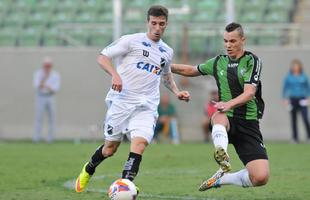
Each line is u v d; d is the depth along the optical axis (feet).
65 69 269.23
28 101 270.46
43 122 266.16
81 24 288.51
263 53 264.93
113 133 91.20
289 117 262.47
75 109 267.80
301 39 272.31
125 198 79.87
